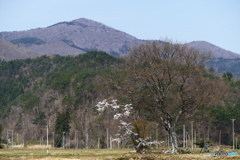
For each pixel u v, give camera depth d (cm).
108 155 7550
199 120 12581
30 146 15650
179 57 8469
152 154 7831
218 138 14075
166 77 8262
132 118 8712
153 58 8481
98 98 16962
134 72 8375
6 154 8162
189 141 13825
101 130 15362
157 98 8369
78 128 16100
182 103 8306
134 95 8588
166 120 8444
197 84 8700
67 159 6462
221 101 14775
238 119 13725
